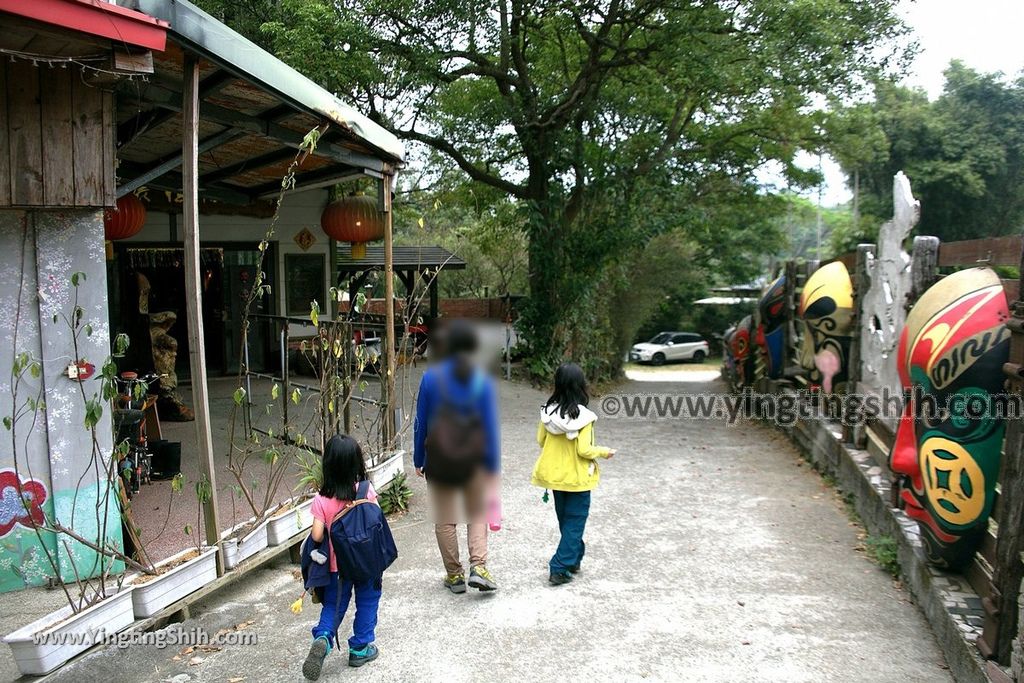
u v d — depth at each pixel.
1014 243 3.78
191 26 4.02
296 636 4.08
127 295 10.48
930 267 5.26
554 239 14.02
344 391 6.55
